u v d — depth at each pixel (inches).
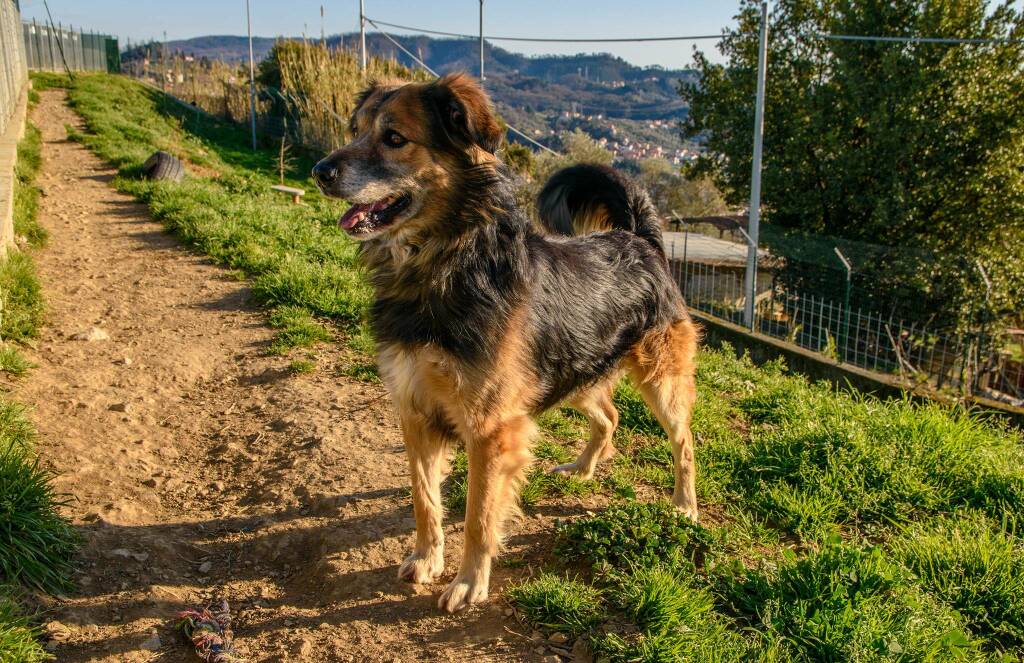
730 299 233.8
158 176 221.3
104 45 699.4
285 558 74.1
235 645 64.1
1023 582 73.0
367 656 63.7
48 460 82.7
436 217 67.2
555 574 72.5
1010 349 177.0
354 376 107.3
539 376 71.2
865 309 254.8
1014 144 296.4
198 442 91.1
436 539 71.9
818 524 82.7
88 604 65.6
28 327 108.8
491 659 63.8
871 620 66.3
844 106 315.3
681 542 73.9
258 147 423.8
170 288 137.3
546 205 92.4
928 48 294.7
